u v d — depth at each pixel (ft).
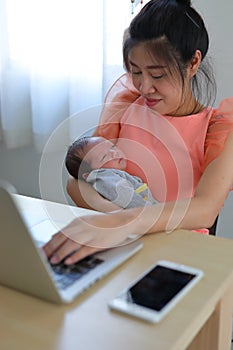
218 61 5.73
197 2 5.65
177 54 3.62
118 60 6.46
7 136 7.63
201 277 2.40
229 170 3.50
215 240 2.86
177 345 1.92
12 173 8.09
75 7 6.44
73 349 1.87
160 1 3.75
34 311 2.12
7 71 7.23
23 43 6.99
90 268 2.42
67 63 6.77
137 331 1.97
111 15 6.29
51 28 6.68
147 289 2.26
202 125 4.06
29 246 2.02
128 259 2.58
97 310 2.11
